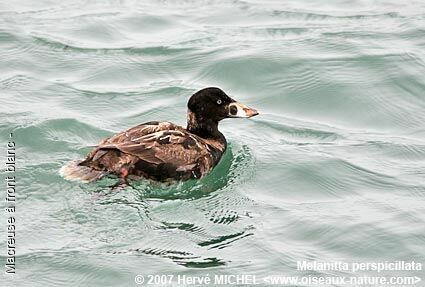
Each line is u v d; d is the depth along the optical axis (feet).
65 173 46.70
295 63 63.10
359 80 61.26
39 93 58.90
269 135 55.21
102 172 46.52
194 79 61.67
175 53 64.90
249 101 59.41
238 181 49.42
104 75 61.87
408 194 48.42
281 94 60.13
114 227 43.88
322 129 56.18
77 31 68.18
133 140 47.39
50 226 43.70
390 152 53.26
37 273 40.47
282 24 69.97
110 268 40.83
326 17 71.36
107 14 71.41
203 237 43.62
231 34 68.18
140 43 66.64
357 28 69.00
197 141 49.44
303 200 47.75
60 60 63.82
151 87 60.44
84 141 52.60
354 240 44.01
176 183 47.80
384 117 57.93
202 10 72.84
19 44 65.72
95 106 57.47
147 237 43.27
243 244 43.14
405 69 62.44
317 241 43.91
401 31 68.39
